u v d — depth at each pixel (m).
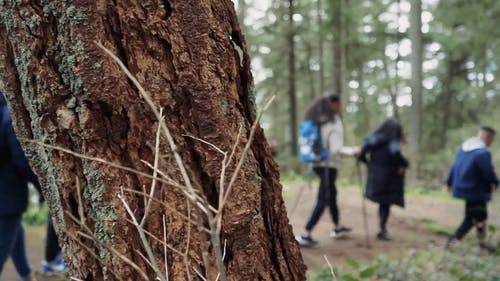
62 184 1.41
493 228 5.36
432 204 9.43
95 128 1.36
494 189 5.62
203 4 1.42
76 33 1.32
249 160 1.48
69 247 1.47
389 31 18.25
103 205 1.38
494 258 4.68
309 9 17.97
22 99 1.46
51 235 4.08
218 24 1.45
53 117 1.39
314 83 23.45
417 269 4.53
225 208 1.43
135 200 1.40
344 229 6.14
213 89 1.42
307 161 5.59
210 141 1.42
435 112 20.75
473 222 5.65
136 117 1.38
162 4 1.40
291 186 10.16
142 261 1.41
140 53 1.38
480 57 16.95
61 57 1.35
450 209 8.97
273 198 1.57
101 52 1.32
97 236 1.41
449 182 5.98
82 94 1.34
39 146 1.43
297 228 6.67
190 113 1.42
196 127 1.43
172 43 1.40
